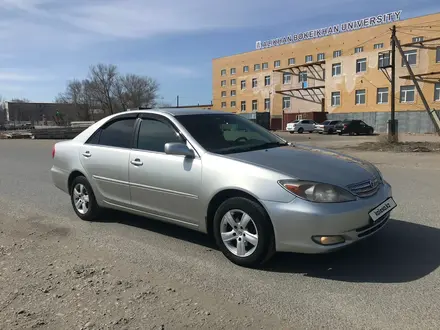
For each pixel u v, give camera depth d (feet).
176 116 15.64
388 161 42.63
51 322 9.87
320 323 9.59
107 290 11.56
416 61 135.23
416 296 10.82
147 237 16.40
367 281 11.84
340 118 161.17
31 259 14.15
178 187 14.40
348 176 12.66
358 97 154.92
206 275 12.51
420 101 134.72
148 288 11.66
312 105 177.88
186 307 10.48
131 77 274.77
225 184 13.00
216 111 17.44
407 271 12.46
